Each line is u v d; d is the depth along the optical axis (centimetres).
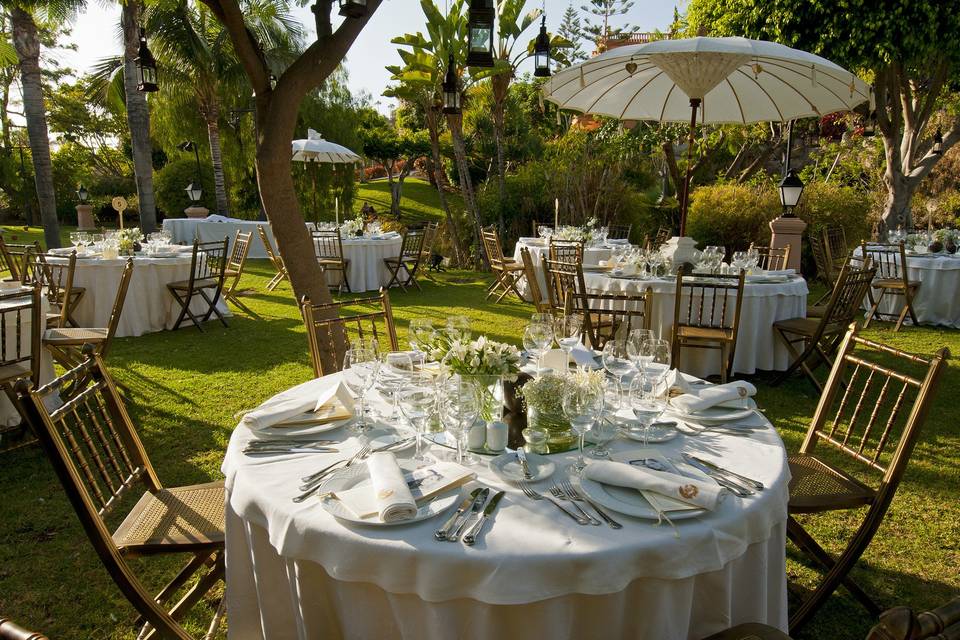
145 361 560
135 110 1181
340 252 923
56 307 533
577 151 1287
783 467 174
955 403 458
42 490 321
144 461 225
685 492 145
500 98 1221
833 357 543
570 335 301
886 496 207
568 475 166
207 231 1395
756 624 153
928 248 775
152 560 263
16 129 2816
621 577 133
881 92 977
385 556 135
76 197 2734
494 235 868
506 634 137
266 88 362
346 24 354
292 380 506
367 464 163
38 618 229
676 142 1335
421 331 206
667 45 448
